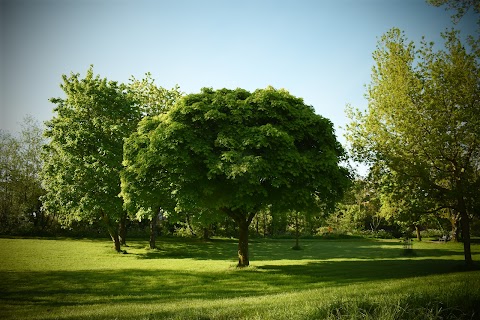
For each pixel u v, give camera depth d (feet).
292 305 26.27
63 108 112.06
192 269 71.00
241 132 60.95
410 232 74.28
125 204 79.10
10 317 31.37
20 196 172.14
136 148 68.28
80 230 170.81
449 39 66.03
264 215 205.05
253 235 201.05
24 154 171.63
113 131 106.93
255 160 56.03
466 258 63.52
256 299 33.91
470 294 25.50
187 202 62.28
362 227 220.43
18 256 94.43
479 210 61.77
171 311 28.09
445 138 60.70
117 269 70.64
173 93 135.85
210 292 47.80
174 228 185.57
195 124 64.69
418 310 22.49
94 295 46.37
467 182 62.18
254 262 88.38
